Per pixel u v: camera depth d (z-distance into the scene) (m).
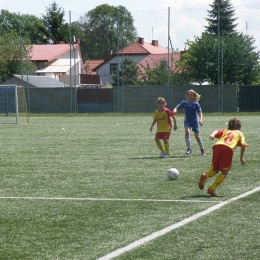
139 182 11.59
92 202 9.48
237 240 6.89
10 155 17.33
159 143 16.12
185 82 58.88
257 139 21.78
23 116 46.66
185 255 6.30
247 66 58.34
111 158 16.11
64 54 78.25
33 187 11.20
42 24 103.94
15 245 6.84
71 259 6.23
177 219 8.04
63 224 7.89
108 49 110.00
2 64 63.44
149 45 91.06
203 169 13.43
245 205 8.94
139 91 48.09
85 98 49.78
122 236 7.17
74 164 14.86
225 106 46.34
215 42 58.56
